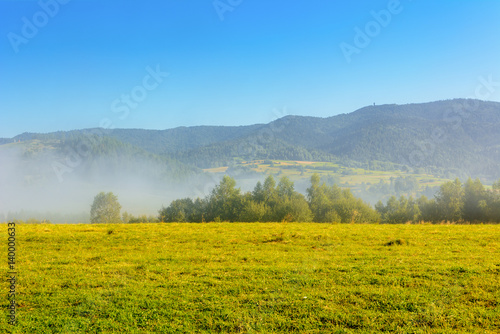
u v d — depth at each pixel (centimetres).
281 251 1825
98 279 1397
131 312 1123
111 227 2631
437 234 2217
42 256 1758
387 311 1098
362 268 1459
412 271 1412
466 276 1329
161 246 1969
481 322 1022
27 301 1212
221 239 2122
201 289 1283
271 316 1084
